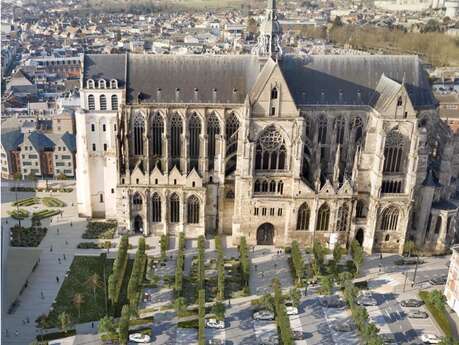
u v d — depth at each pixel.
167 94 164.62
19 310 133.75
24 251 154.62
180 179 165.00
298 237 166.62
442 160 167.75
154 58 168.62
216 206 170.12
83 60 168.38
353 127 168.62
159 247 164.38
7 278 141.88
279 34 164.75
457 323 135.38
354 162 162.75
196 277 149.12
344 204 162.88
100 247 163.25
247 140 155.88
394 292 145.62
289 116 155.88
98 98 167.62
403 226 164.12
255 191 162.62
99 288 143.62
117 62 169.12
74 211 186.75
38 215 181.88
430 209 165.25
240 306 137.75
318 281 148.62
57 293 140.88
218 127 166.62
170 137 166.38
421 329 131.50
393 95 155.38
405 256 165.12
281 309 129.75
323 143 169.62
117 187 165.25
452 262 141.38
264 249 165.75
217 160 165.38
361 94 167.75
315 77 167.88
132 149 168.00
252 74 167.25
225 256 160.50
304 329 130.25
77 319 131.12
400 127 157.25
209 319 130.62
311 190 160.50
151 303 138.00
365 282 149.12
